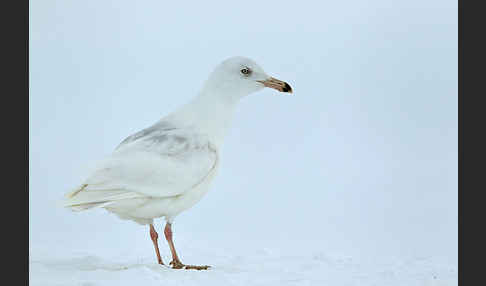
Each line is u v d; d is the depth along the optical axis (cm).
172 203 1530
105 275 1450
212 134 1590
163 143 1537
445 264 1689
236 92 1619
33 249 1797
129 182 1489
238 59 1619
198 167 1536
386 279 1522
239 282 1456
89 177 1493
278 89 1633
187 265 1592
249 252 1831
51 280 1424
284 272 1568
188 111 1602
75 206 1490
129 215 1552
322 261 1703
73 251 1791
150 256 1742
